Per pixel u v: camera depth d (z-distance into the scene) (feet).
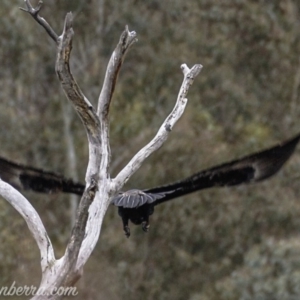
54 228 114.21
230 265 112.57
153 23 114.73
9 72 115.75
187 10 115.34
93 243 46.78
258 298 103.19
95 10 114.52
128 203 44.68
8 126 116.26
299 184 112.88
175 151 109.91
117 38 114.83
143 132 113.19
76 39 114.62
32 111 117.60
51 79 117.39
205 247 112.98
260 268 104.83
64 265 46.47
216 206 111.96
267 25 117.80
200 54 115.55
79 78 114.52
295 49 119.24
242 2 116.98
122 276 111.65
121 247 112.47
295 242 105.81
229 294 105.40
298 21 119.44
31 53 115.44
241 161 45.62
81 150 117.08
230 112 115.96
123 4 114.62
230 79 116.06
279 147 45.19
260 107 117.70
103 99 46.73
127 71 114.62
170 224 111.75
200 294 111.65
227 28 116.47
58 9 113.09
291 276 102.12
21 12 112.78
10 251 103.65
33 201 114.21
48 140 117.39
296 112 118.42
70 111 117.19
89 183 46.03
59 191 47.11
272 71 118.42
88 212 45.85
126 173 47.96
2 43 113.70
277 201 112.47
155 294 112.57
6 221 105.70
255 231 112.57
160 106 113.91
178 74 114.42
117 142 112.98
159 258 112.88
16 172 46.98
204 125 112.57
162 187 47.03
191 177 46.62
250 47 117.70
